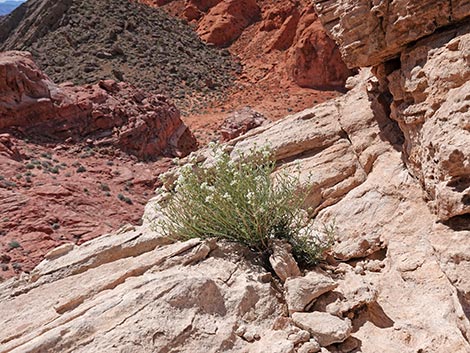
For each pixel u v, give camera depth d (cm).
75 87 3350
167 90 4878
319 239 445
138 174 2916
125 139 3127
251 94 4872
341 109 696
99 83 3453
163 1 7206
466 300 318
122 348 282
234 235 419
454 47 436
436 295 373
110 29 5700
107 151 3031
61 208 2178
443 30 477
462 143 353
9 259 1727
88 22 5812
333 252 475
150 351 286
